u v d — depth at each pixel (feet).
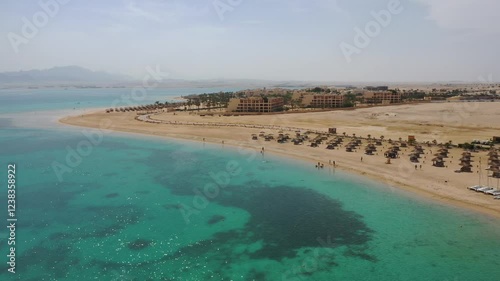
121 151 324.39
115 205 189.06
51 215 175.01
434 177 219.41
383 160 263.49
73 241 147.84
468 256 134.10
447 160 258.78
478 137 345.72
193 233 156.66
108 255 136.77
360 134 375.66
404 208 178.29
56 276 122.11
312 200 195.31
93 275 123.03
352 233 155.74
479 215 165.27
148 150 329.11
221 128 439.63
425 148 301.02
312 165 262.67
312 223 166.61
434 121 469.16
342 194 201.98
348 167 250.98
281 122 479.82
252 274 124.67
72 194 205.77
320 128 423.64
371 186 211.82
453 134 366.84
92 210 181.88
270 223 167.22
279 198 199.41
